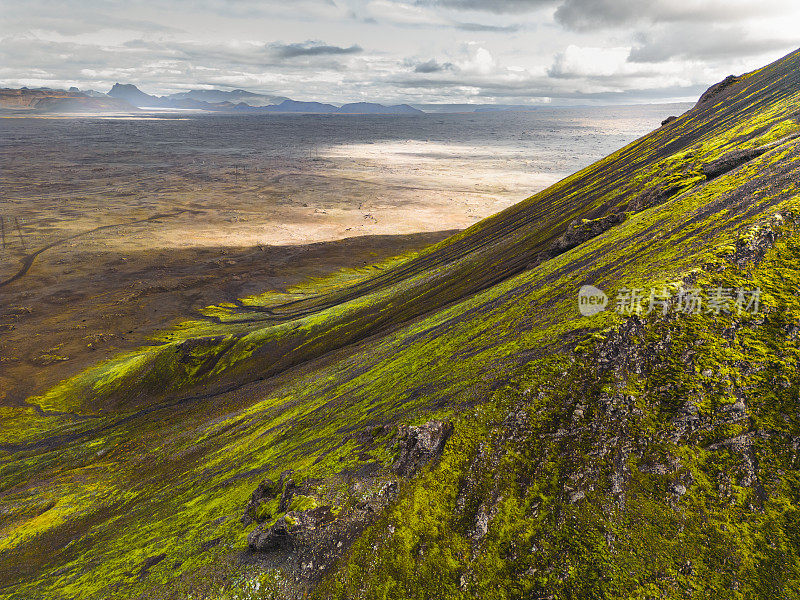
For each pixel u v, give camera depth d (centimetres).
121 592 3738
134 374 10638
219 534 3981
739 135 8344
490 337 5222
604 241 6269
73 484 6762
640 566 2706
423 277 12006
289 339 10750
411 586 2980
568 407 3569
